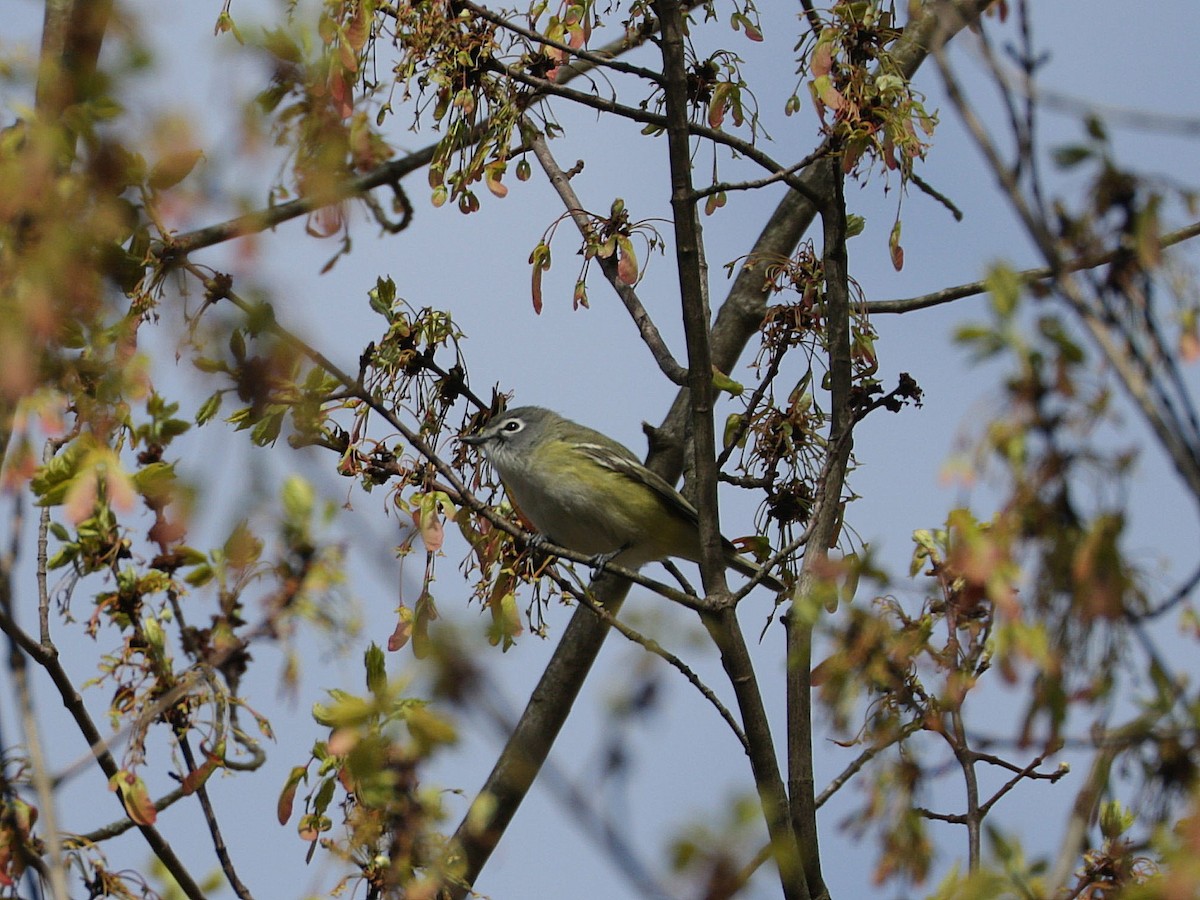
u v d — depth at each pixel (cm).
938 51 716
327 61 1020
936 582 933
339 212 973
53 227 707
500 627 1254
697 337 1314
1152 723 727
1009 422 727
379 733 872
